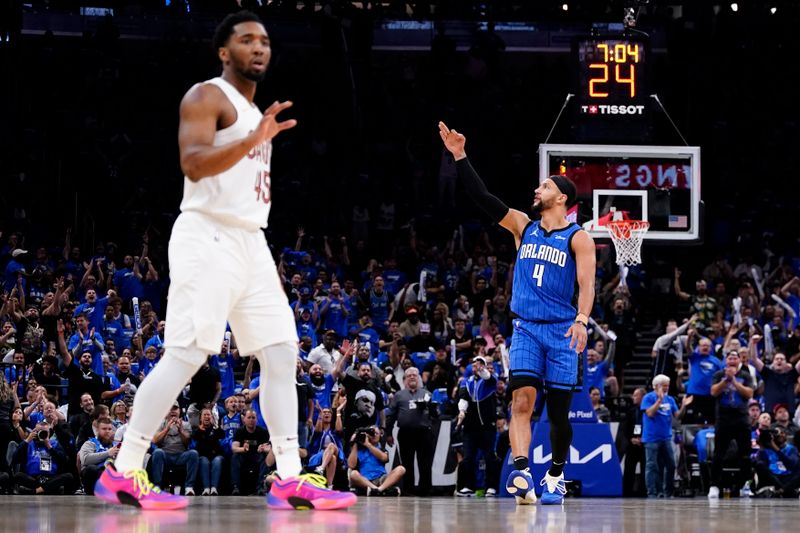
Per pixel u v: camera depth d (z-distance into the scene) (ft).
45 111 89.81
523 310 26.07
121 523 13.64
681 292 76.95
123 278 69.67
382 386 54.70
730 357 52.95
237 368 61.46
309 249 80.43
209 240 16.57
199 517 14.98
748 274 80.64
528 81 99.35
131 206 86.84
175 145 92.32
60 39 93.30
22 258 69.92
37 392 48.85
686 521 15.94
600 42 53.01
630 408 55.26
